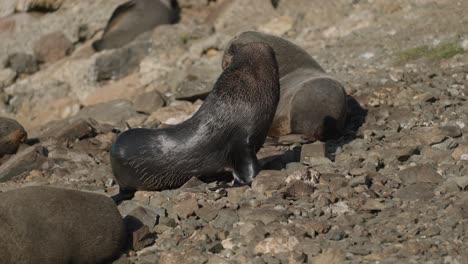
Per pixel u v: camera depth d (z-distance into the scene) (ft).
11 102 235.40
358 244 87.25
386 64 179.11
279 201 100.37
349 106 152.35
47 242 84.99
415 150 118.73
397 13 207.21
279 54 149.38
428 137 122.83
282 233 89.86
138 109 180.65
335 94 137.18
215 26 234.58
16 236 83.35
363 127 141.18
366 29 204.95
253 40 147.84
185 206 101.45
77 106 223.71
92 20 250.57
